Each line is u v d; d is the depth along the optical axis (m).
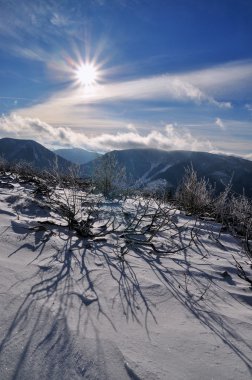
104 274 2.95
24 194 5.75
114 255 3.49
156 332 2.16
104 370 1.73
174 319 2.37
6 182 7.27
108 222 4.72
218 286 3.14
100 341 1.96
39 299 2.35
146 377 1.72
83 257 3.29
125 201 6.45
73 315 2.21
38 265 2.96
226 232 5.69
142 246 3.99
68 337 1.95
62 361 1.76
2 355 1.74
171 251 4.02
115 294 2.61
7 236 3.52
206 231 5.43
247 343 2.16
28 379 1.62
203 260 3.85
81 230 3.97
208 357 1.96
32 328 1.99
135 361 1.83
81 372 1.70
